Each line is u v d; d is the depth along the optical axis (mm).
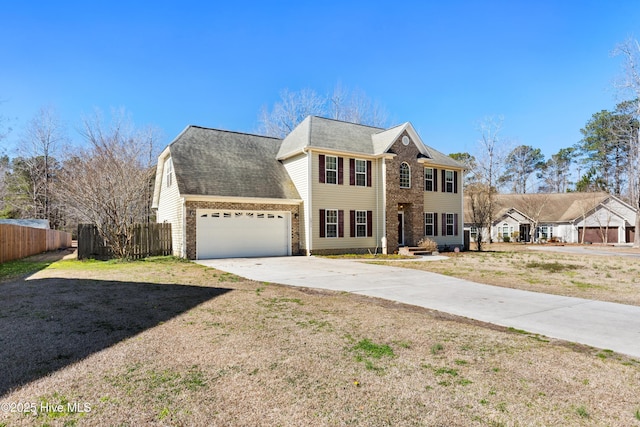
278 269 13906
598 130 51469
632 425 3227
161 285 9938
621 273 13852
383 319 6762
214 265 15070
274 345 5199
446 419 3279
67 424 3082
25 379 3938
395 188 22172
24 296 8312
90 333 5594
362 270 13969
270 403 3520
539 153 63750
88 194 18484
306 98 41469
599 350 5305
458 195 26234
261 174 20875
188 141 20359
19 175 37938
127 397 3574
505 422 3246
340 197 21109
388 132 23234
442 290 10078
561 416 3365
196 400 3547
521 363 4688
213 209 18250
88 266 14641
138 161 26312
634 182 34500
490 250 27469
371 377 4176
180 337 5469
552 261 18281
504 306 8195
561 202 45906
